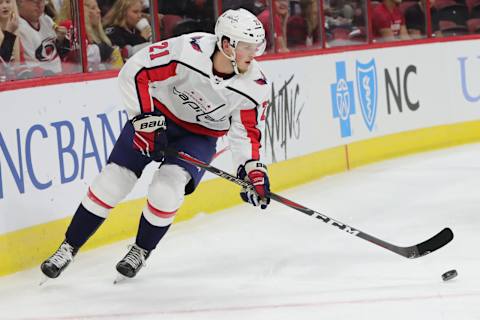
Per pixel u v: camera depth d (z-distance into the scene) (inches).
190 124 250.5
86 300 236.8
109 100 323.9
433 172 460.1
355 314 212.2
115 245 313.4
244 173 239.9
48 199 292.4
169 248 301.7
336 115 477.1
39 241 288.0
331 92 473.7
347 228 242.7
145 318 217.3
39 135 289.6
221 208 378.9
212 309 222.8
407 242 301.0
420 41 546.9
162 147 237.9
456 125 568.1
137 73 234.5
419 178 442.9
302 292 236.4
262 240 311.4
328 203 385.4
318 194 409.7
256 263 275.9
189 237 320.2
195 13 393.1
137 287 249.0
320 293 234.2
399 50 532.4
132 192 330.3
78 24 328.2
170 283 252.7
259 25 222.1
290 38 456.8
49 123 294.4
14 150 279.1
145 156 247.6
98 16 338.3
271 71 423.5
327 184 437.4
